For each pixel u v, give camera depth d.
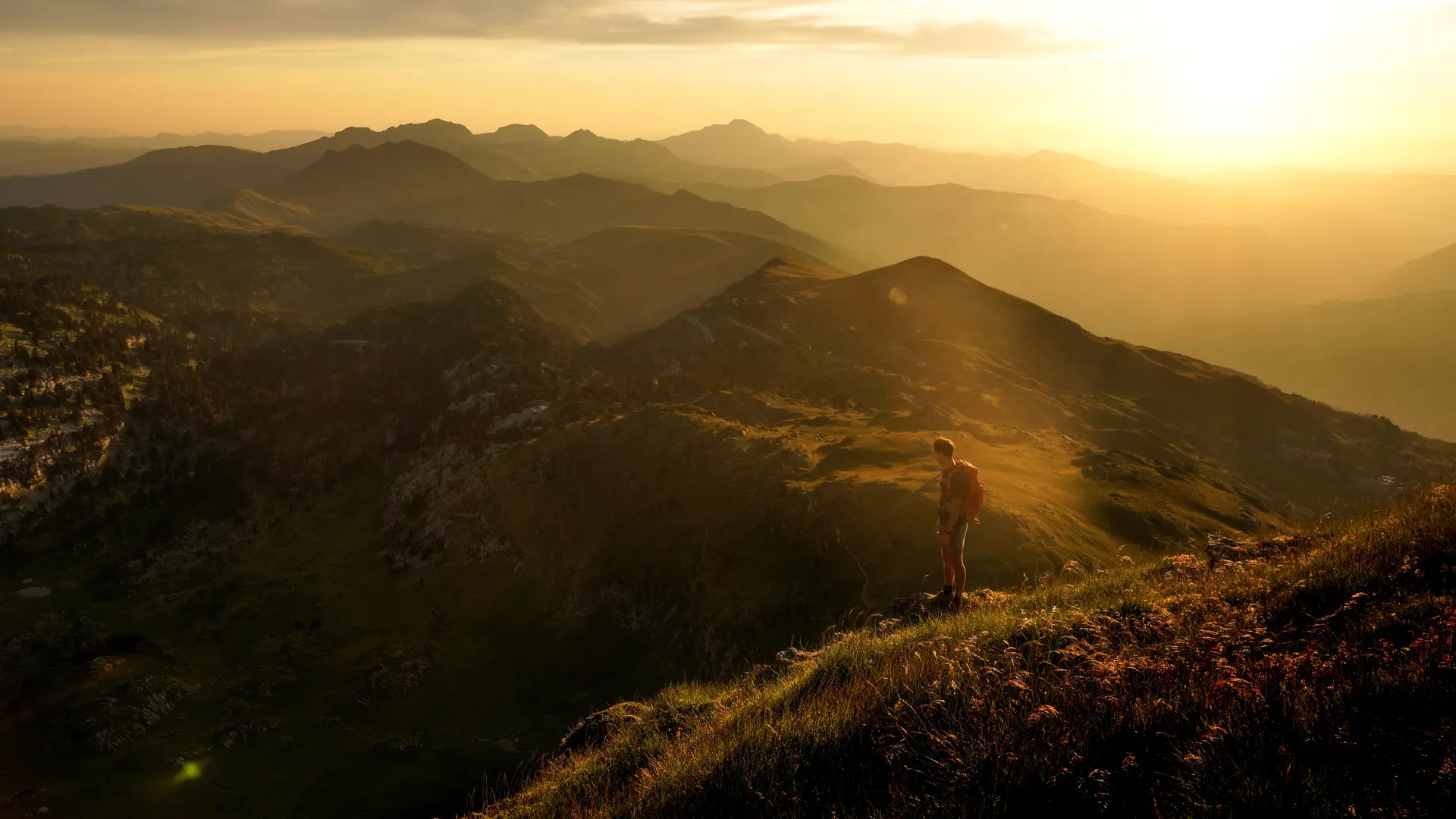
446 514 90.69
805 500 58.22
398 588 83.69
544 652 66.12
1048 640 8.49
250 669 72.81
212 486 127.38
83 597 100.50
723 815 7.00
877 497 53.41
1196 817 4.99
